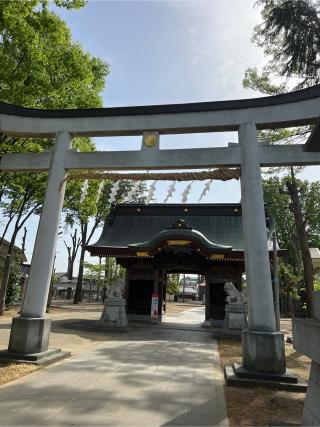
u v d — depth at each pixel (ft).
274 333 24.40
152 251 61.16
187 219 75.51
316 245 133.90
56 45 41.50
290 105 28.66
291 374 23.65
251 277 26.13
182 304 183.42
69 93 45.80
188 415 17.10
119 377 23.66
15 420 15.39
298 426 15.96
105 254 65.98
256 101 29.66
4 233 77.00
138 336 48.16
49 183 31.35
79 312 87.15
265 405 19.16
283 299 122.93
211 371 27.20
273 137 44.57
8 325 51.37
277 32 41.01
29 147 44.09
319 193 131.75
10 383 20.99
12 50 36.09
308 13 39.32
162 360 30.73
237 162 28.89
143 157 30.66
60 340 39.99
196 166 29.91
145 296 70.69
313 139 16.61
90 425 15.21
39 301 28.55
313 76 41.60
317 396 13.91
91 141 58.44
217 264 68.08
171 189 30.60
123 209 79.36
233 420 16.80
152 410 17.52
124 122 31.86
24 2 34.19
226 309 53.72
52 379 22.27
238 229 71.31
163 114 31.32
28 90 37.42
